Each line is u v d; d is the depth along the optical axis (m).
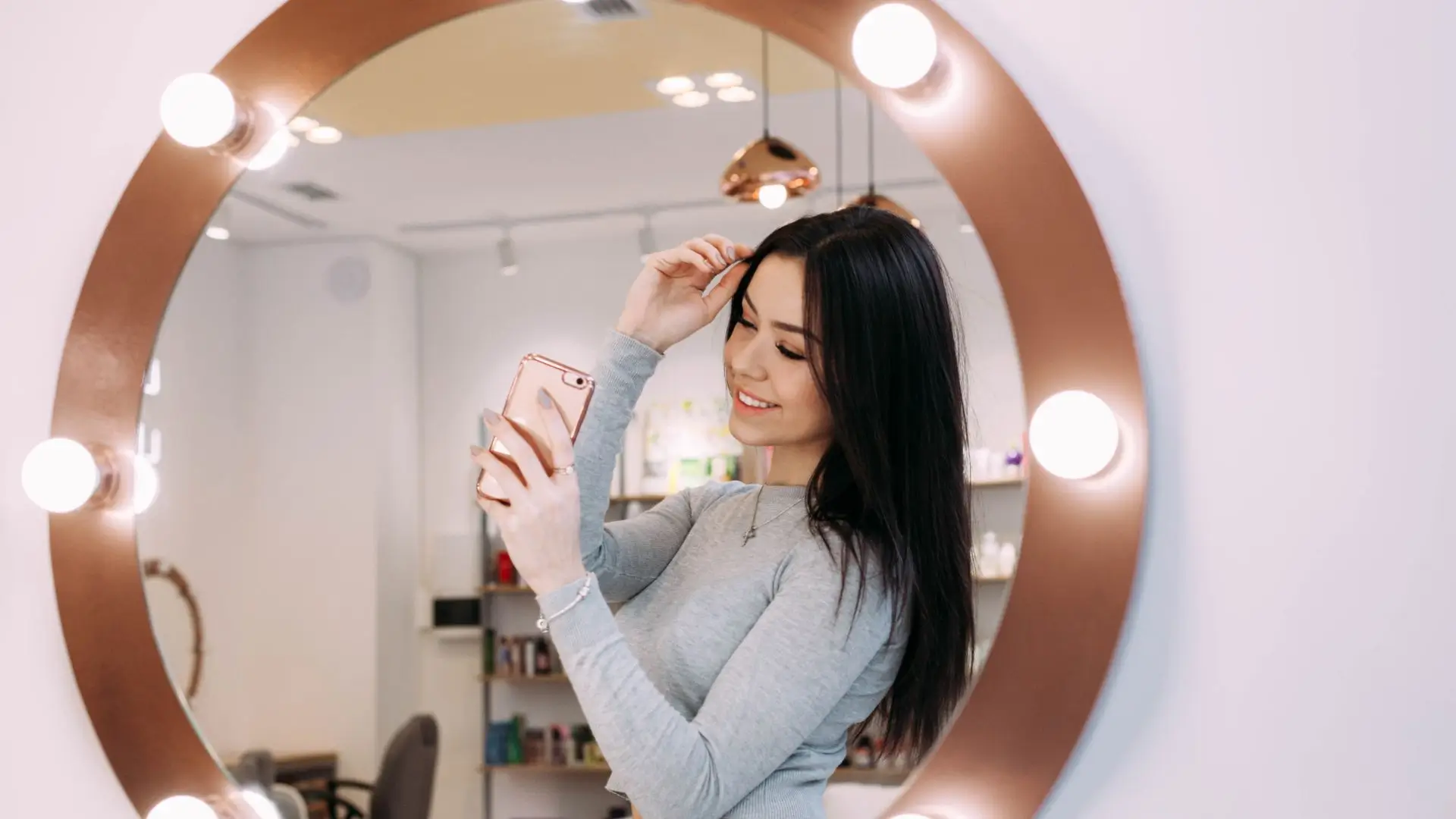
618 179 1.11
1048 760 0.94
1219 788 0.93
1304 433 0.93
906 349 0.98
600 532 1.05
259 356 1.19
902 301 0.99
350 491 1.17
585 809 1.08
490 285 1.14
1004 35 1.01
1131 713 0.95
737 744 0.92
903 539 0.97
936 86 1.00
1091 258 0.96
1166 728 0.94
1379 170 0.93
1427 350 0.91
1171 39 0.97
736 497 1.03
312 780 1.13
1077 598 0.94
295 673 1.15
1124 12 0.98
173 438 1.18
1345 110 0.94
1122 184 0.98
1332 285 0.93
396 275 1.17
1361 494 0.92
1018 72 1.00
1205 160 0.96
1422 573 0.90
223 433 1.18
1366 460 0.92
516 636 1.12
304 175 1.16
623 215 1.11
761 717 0.93
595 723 0.89
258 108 1.18
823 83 1.04
